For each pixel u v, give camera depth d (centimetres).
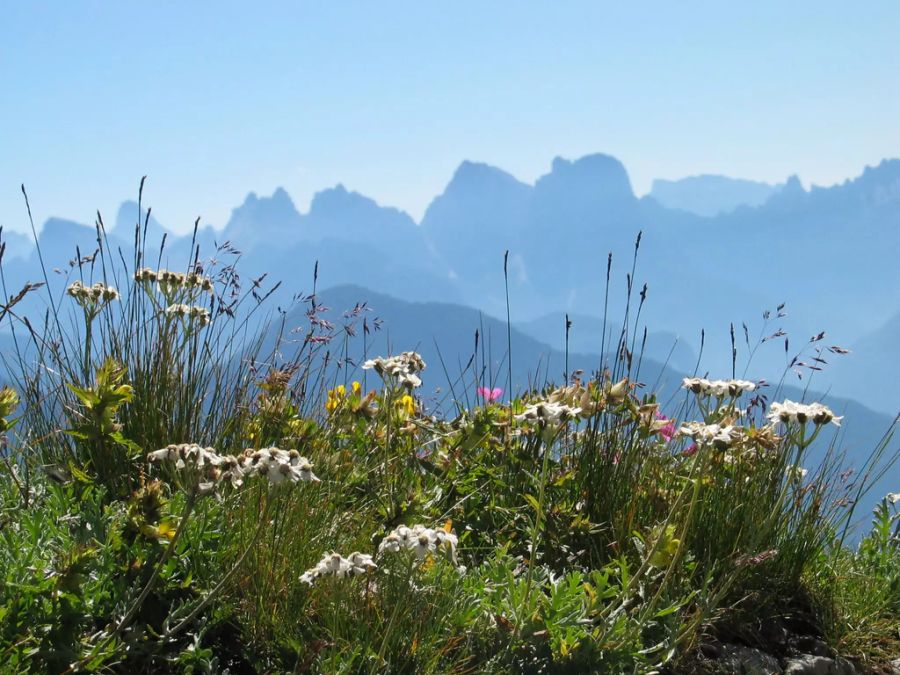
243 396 104
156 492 85
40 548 85
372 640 86
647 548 94
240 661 86
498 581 95
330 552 92
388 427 99
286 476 79
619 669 90
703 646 98
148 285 102
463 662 88
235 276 103
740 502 106
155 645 82
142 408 99
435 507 104
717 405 96
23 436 97
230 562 90
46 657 79
